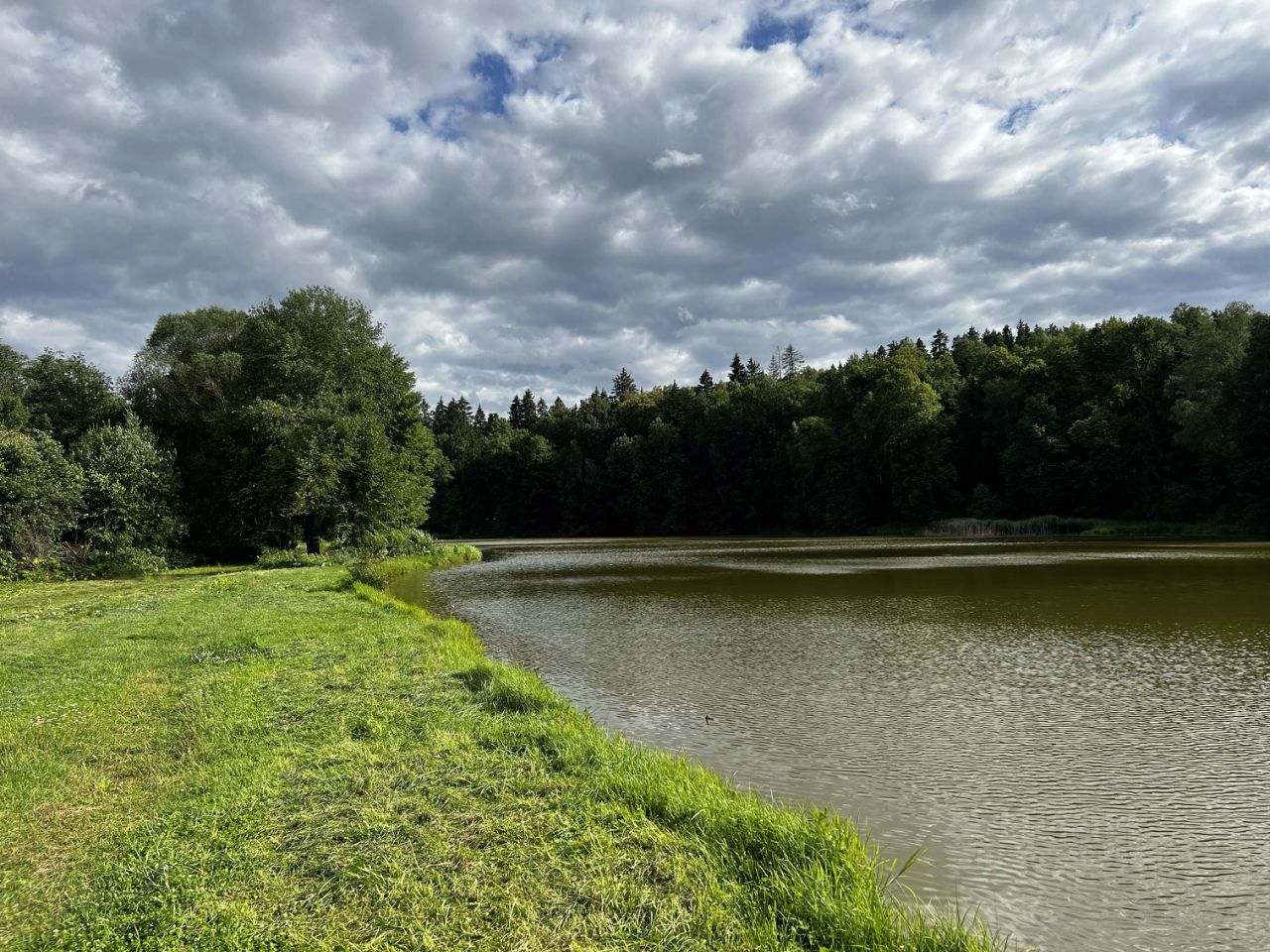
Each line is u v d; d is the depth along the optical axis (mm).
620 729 10016
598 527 108062
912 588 24828
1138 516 63562
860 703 11195
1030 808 7438
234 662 12234
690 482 101688
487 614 21266
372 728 8445
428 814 6055
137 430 42375
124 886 4957
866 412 81688
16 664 12227
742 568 35219
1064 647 14961
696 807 6082
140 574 36062
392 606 19922
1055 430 69188
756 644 15883
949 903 5645
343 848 5465
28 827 5988
